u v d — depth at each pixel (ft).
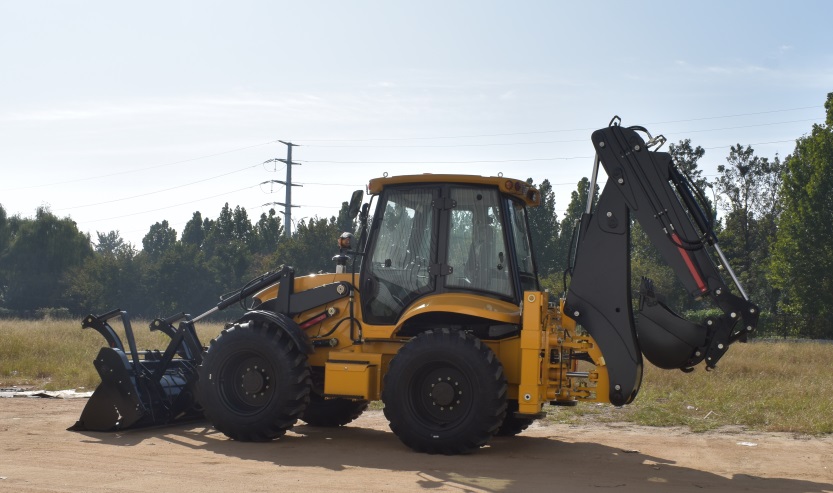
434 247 28.19
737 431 32.40
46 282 224.94
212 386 28.53
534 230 152.46
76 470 22.66
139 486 20.67
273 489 20.58
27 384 46.88
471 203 28.25
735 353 68.44
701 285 25.52
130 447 26.68
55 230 231.91
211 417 28.48
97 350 60.49
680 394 41.52
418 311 26.91
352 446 27.78
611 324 26.13
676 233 25.73
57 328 75.41
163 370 31.07
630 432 32.37
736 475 23.88
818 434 31.68
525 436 31.09
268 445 27.71
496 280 27.71
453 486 21.43
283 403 27.81
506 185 28.04
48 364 52.60
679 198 26.40
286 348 28.04
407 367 26.30
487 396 25.52
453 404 26.14
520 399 25.86
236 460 24.81
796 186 147.23
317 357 29.78
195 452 26.09
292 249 168.04
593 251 26.55
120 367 29.58
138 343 66.59
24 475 21.80
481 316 26.30
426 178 28.48
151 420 30.42
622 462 25.67
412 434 26.22
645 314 27.02
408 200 28.78
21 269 226.99
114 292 187.11
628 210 26.37
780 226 151.02
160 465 23.68
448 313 27.96
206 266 189.98
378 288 28.68
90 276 193.67
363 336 28.71
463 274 27.89
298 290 30.66
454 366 25.99
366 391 27.66
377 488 20.97
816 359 68.28
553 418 35.50
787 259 145.79
